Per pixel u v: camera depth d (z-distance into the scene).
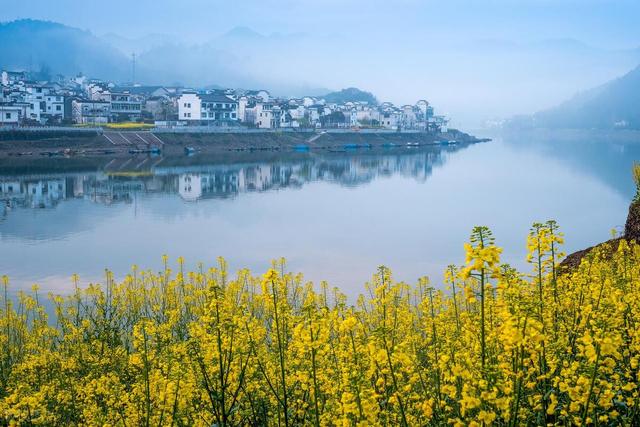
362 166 119.25
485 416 6.23
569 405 7.28
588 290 10.88
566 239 49.34
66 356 14.58
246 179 91.75
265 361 9.70
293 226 55.47
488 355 8.58
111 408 10.16
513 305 7.45
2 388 13.38
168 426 9.23
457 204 70.06
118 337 15.73
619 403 7.42
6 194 70.81
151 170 98.19
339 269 39.38
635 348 7.99
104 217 58.72
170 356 9.39
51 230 52.09
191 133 143.62
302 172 104.25
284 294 10.17
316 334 7.86
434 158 146.12
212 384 9.27
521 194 79.19
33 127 121.88
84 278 37.09
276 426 9.30
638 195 27.44
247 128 164.38
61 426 10.79
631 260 16.11
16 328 18.28
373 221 58.44
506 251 44.19
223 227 54.56
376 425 6.90
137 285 22.69
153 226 54.59
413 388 9.14
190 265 40.75
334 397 8.80
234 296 18.14
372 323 13.20
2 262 40.94
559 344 8.26
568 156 157.50
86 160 109.00
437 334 11.28
